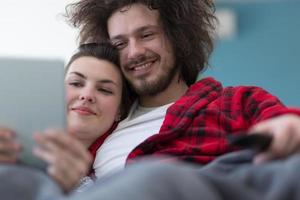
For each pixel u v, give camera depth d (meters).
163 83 1.61
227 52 4.10
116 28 1.63
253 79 4.07
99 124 1.50
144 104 1.66
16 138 0.99
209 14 1.84
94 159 1.51
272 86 4.05
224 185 0.81
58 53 3.32
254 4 4.14
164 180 0.75
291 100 4.03
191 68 1.71
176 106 1.48
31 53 3.31
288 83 4.04
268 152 0.93
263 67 4.08
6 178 0.86
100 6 1.71
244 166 0.91
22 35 3.32
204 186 0.78
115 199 0.69
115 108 1.54
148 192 0.72
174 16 1.67
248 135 0.92
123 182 0.74
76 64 1.53
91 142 1.53
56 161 0.94
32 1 3.32
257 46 4.09
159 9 1.64
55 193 0.82
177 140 1.42
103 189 0.73
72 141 0.96
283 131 0.91
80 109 1.48
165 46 1.62
